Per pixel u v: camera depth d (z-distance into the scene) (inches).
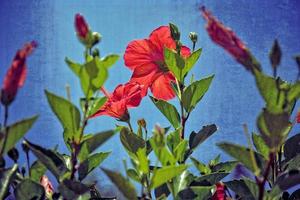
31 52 30.8
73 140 34.8
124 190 32.2
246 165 33.4
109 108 42.9
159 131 34.4
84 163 37.5
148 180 36.1
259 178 33.2
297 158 37.7
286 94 31.7
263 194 34.5
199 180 38.1
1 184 33.8
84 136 36.2
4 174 33.9
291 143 38.6
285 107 31.5
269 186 37.7
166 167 33.1
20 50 30.5
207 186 37.2
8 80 30.5
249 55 31.4
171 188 37.1
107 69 33.3
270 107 30.7
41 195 36.2
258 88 31.6
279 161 38.6
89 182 38.2
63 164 36.1
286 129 31.8
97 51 34.7
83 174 37.5
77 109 34.4
